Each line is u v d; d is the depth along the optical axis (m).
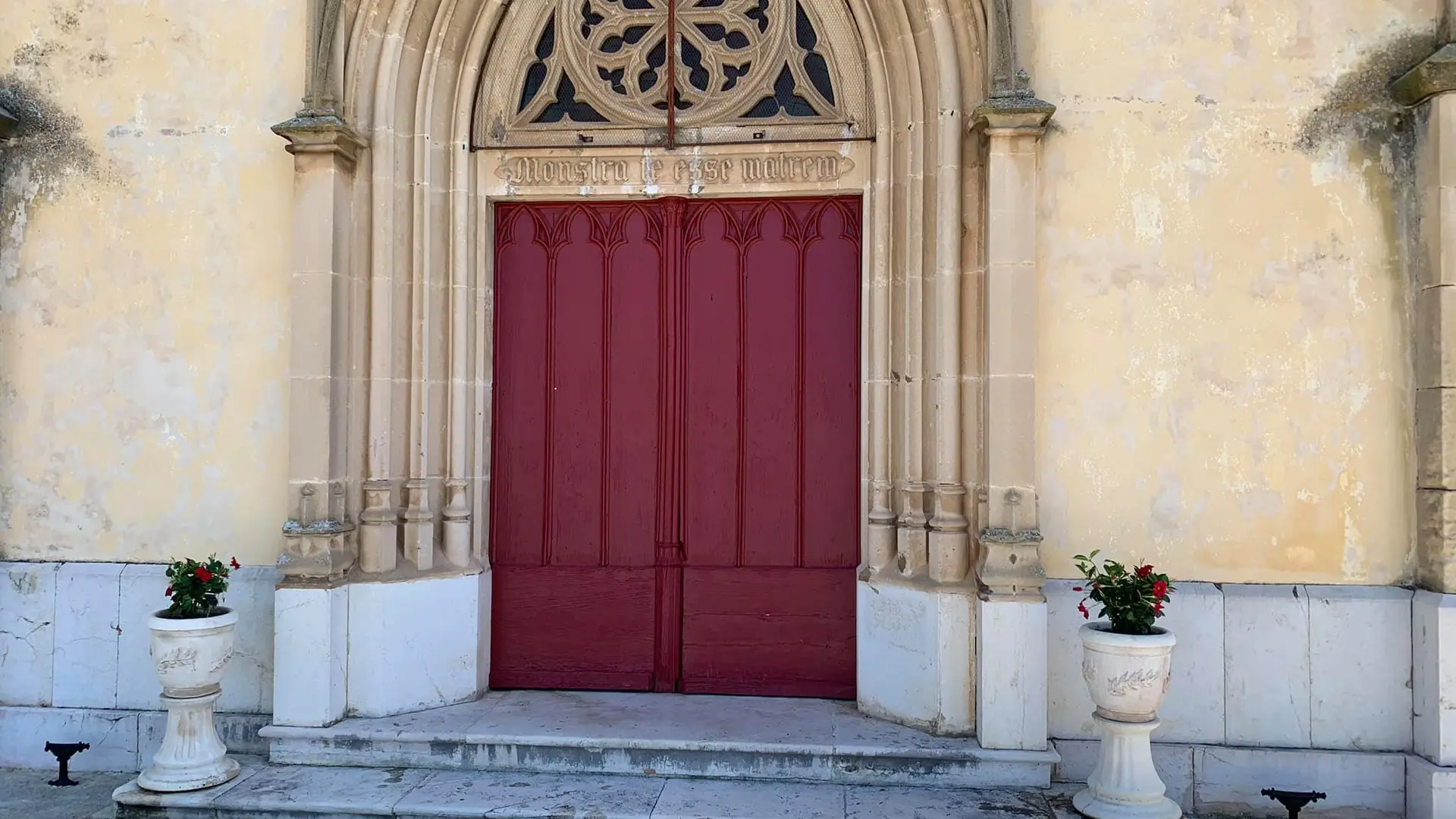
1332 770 4.84
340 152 5.27
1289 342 5.04
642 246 5.86
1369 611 4.89
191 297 5.57
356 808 4.57
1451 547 4.73
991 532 4.89
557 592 5.87
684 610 5.80
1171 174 5.11
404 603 5.40
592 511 5.86
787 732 5.09
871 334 5.48
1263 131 5.07
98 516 5.60
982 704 4.86
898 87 5.41
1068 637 5.03
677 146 5.70
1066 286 5.12
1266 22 5.09
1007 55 4.92
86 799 4.98
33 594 5.55
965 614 5.02
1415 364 4.95
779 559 5.75
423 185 5.58
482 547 5.78
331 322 5.23
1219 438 5.05
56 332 5.64
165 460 5.57
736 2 5.73
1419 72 4.78
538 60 5.82
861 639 5.42
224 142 5.57
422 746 5.05
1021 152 4.94
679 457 5.79
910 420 5.29
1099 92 5.14
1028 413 4.91
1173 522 5.07
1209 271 5.08
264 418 5.52
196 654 4.78
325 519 5.20
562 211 5.90
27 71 5.69
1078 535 5.10
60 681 5.52
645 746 4.95
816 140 5.60
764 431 5.77
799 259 5.75
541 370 5.90
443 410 5.68
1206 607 4.97
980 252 5.13
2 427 5.65
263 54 5.58
